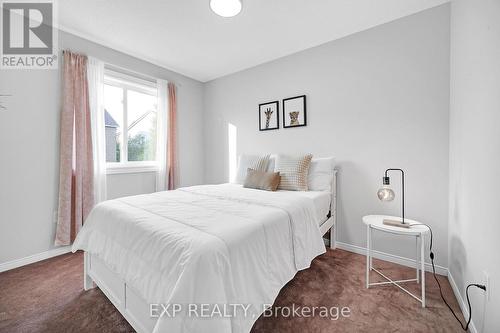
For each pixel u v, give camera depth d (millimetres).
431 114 1935
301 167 2338
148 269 1063
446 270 1881
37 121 2145
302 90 2715
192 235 1015
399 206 2105
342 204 2445
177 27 2248
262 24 2191
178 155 3447
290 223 1441
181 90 3512
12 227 2027
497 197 1018
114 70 2736
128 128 2980
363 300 1560
